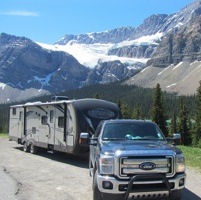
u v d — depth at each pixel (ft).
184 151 76.48
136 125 35.50
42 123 73.41
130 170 27.91
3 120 451.94
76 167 55.31
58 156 72.38
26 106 83.20
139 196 27.73
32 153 78.18
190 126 269.85
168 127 299.38
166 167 28.30
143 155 28.12
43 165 57.52
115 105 64.69
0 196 34.30
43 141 72.28
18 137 88.84
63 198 33.73
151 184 27.89
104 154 29.12
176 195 28.66
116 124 35.47
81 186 39.40
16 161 63.10
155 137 34.47
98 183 28.78
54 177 45.50
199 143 223.71
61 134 64.23
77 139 58.80
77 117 59.57
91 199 33.22
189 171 48.42
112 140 33.37
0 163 60.13
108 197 28.40
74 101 61.41
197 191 35.88
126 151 28.43
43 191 36.88
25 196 34.47
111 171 28.32
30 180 43.37
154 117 269.64
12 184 40.52
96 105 62.03
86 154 59.31
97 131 38.42
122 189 27.84
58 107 66.03
